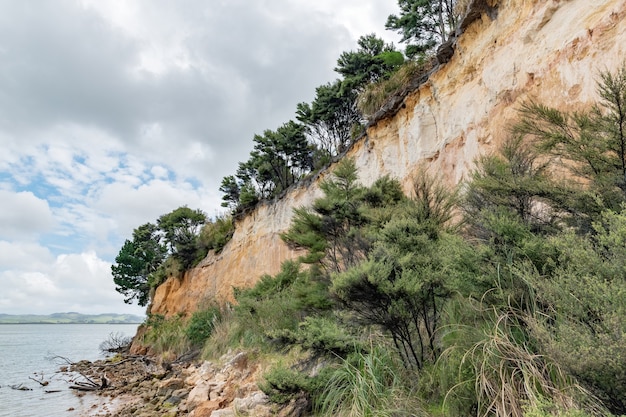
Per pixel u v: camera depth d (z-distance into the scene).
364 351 4.62
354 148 14.91
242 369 9.00
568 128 3.68
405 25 17.19
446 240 4.18
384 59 17.66
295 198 19.00
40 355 30.58
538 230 3.48
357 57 18.25
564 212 3.36
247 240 21.97
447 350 3.55
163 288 29.75
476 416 2.95
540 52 6.88
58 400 12.14
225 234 26.58
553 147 3.64
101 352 32.25
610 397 1.92
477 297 3.37
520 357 2.69
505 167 4.21
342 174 9.40
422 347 4.25
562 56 6.18
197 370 12.29
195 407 7.89
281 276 12.84
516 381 2.73
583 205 3.07
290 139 22.62
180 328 20.34
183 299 27.39
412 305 4.09
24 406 11.33
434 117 10.54
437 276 3.92
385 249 4.44
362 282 3.94
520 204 3.67
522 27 7.57
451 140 9.44
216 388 8.40
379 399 3.74
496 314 3.07
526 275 2.63
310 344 4.65
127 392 12.52
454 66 10.14
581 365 1.92
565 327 2.13
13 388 14.51
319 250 8.37
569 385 2.29
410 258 4.20
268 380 4.72
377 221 6.65
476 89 8.88
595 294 2.06
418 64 12.61
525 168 4.07
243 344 11.13
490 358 2.93
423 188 5.93
